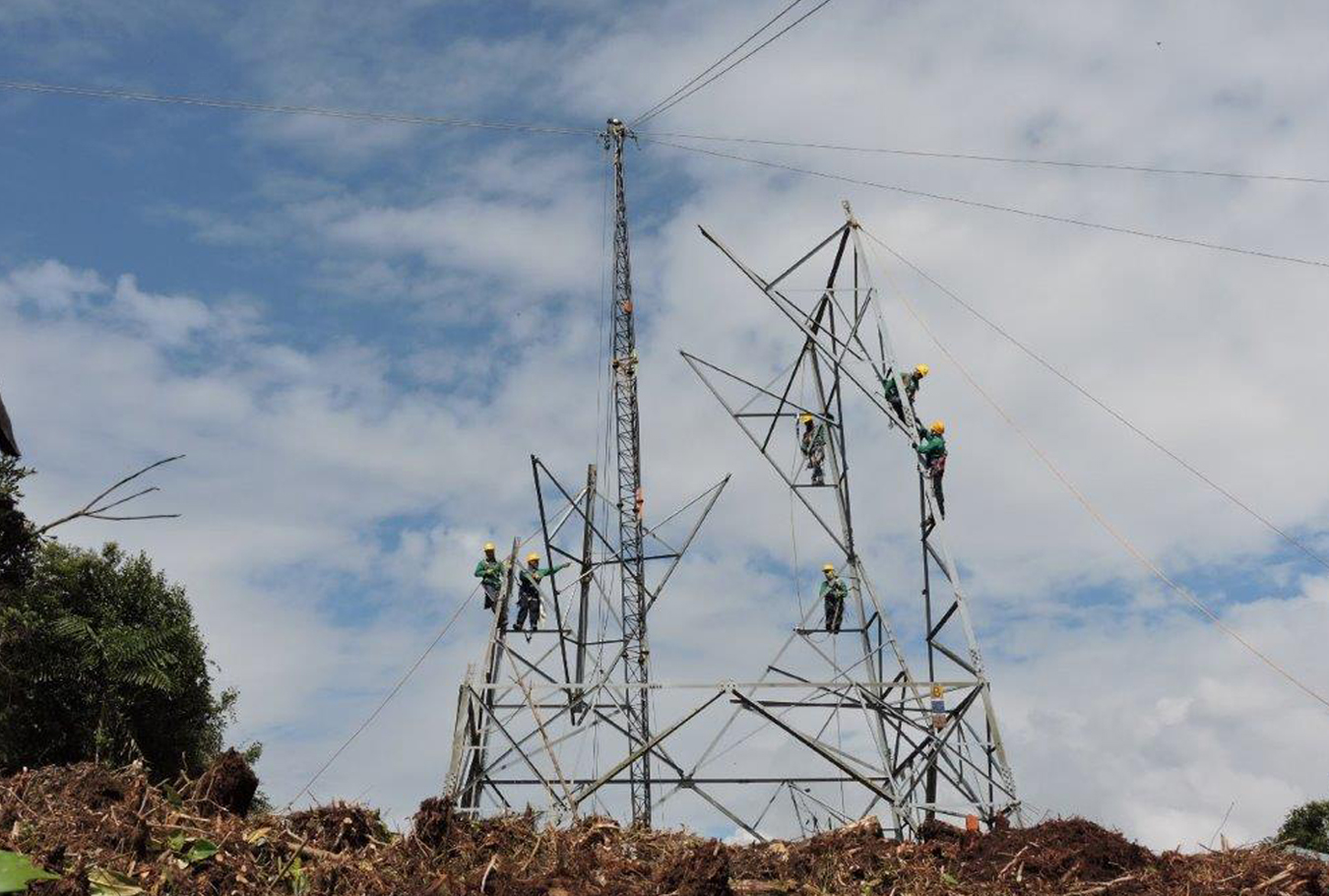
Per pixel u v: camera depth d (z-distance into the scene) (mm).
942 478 25375
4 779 11023
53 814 10094
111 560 40219
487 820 12586
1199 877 12664
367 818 11828
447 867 10555
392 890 9984
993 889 12477
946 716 23141
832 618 28375
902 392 26125
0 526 15281
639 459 54781
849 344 27328
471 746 24141
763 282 27594
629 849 12734
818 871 12531
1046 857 13070
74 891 8414
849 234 27547
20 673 35031
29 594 36344
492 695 24969
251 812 14750
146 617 39656
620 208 59438
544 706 24906
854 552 27688
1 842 9375
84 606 38219
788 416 28750
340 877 10125
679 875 10523
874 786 22641
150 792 10805
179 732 39094
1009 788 22156
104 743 34062
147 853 9664
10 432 11266
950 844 14172
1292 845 13961
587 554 36250
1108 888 12352
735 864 12680
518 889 10164
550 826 12352
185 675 39406
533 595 30656
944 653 24344
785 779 22953
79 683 36281
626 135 60156
